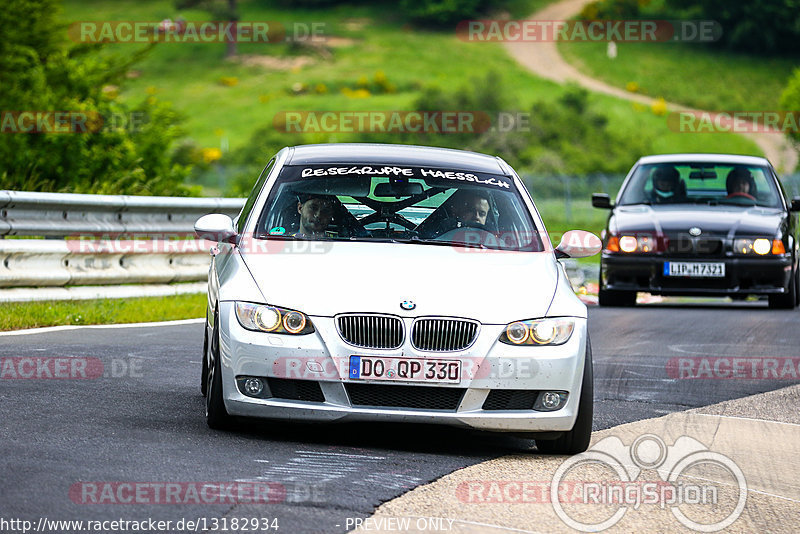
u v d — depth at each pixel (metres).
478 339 21.30
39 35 87.81
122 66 92.94
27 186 66.56
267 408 21.25
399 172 26.38
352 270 22.42
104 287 47.00
